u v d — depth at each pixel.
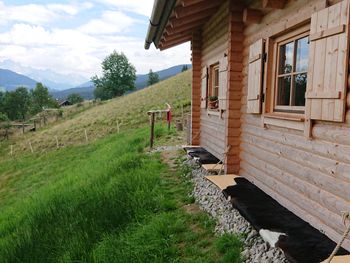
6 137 33.56
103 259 4.07
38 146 25.09
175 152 9.72
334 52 3.04
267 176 4.66
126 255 4.08
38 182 13.26
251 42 5.21
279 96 4.52
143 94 39.91
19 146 26.98
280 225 3.52
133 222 5.08
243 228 4.15
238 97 5.69
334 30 3.02
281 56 4.50
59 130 29.03
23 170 16.83
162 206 5.41
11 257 4.94
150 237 4.40
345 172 2.97
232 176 5.61
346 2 2.87
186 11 5.68
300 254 2.87
